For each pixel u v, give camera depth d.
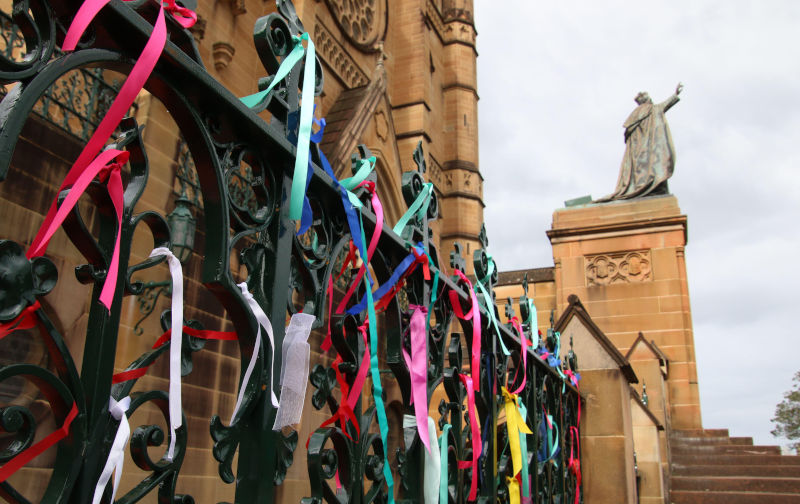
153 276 8.03
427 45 30.30
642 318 19.52
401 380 2.65
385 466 2.23
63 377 1.23
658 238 20.06
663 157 21.09
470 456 3.26
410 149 26.81
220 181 1.63
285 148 1.88
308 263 2.00
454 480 2.97
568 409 6.26
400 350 2.59
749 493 10.41
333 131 18.27
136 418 7.52
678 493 10.73
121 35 1.38
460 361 3.15
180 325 1.45
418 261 2.70
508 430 3.83
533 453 4.32
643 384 14.99
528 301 4.88
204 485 8.64
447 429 2.86
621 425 7.00
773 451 13.10
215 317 9.12
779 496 10.04
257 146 1.83
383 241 2.47
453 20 33.47
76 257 7.14
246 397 1.67
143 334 7.88
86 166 1.24
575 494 5.97
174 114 1.58
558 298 20.58
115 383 1.37
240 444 1.69
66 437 1.23
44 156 6.93
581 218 21.17
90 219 7.01
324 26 20.81
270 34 1.99
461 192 30.22
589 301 20.19
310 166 1.97
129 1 1.46
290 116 2.02
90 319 1.34
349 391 2.21
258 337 1.67
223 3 13.70
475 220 30.11
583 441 7.09
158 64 1.48
